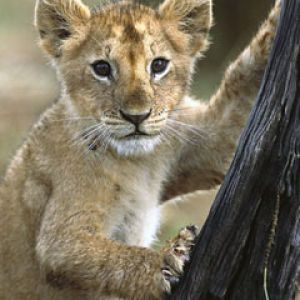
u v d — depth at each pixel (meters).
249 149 8.40
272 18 10.18
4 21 32.12
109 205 10.69
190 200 18.08
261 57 10.28
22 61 27.50
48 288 10.99
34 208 10.99
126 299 9.84
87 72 10.62
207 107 11.02
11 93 24.70
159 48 10.59
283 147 8.20
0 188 11.55
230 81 10.68
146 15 10.80
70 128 10.79
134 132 10.29
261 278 8.63
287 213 8.39
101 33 10.63
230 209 8.61
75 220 10.48
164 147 10.95
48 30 11.20
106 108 10.43
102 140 10.56
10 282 11.30
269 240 8.48
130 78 10.33
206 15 11.20
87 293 10.56
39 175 10.98
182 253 9.27
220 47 22.70
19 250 11.20
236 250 8.66
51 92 24.78
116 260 9.85
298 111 8.07
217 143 10.91
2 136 20.95
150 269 9.58
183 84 10.98
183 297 9.17
